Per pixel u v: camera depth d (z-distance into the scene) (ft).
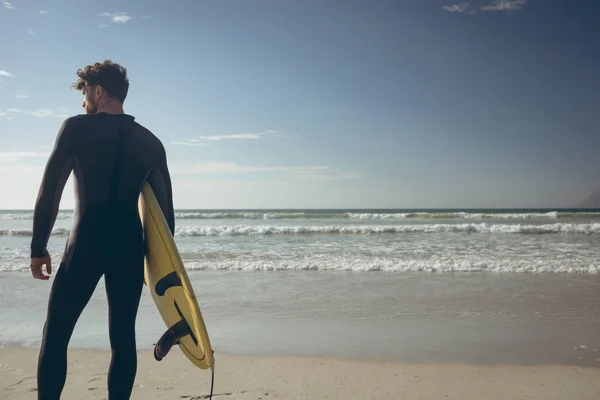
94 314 18.72
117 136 7.12
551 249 40.57
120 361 7.00
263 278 27.55
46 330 6.66
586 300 21.34
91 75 7.36
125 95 7.68
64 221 90.58
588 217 100.01
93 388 10.65
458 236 55.06
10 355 13.47
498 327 16.96
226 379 11.51
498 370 12.35
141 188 7.24
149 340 15.07
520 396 10.45
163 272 6.94
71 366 12.39
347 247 43.47
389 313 19.12
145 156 7.30
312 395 10.46
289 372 12.14
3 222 95.40
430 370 12.36
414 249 41.39
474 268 30.58
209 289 24.25
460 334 16.06
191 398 10.11
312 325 17.33
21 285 25.36
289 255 37.55
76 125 6.91
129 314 7.07
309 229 60.44
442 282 26.08
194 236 57.26
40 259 6.63
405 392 10.71
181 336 6.99
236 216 103.30
